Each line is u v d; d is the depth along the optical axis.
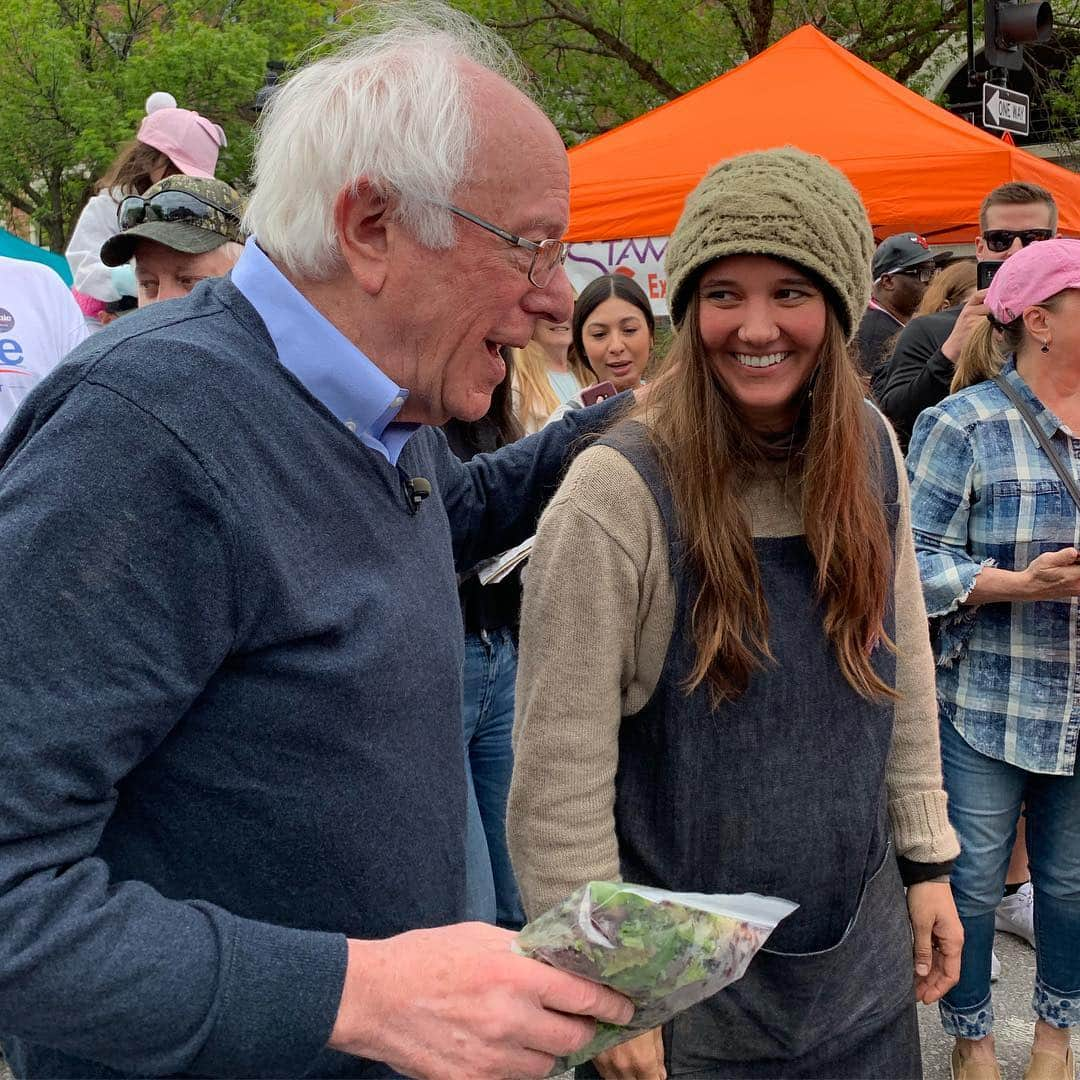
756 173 1.58
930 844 1.84
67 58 16.45
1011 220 4.35
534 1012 1.08
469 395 1.34
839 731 1.63
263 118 1.32
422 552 1.34
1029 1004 3.20
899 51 13.40
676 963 1.06
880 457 1.74
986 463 2.55
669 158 6.17
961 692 2.65
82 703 1.02
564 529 1.59
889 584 1.68
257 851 1.18
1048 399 2.56
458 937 1.13
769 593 1.61
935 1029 3.09
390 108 1.21
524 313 1.32
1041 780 2.67
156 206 2.61
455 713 1.36
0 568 1.01
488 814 2.89
